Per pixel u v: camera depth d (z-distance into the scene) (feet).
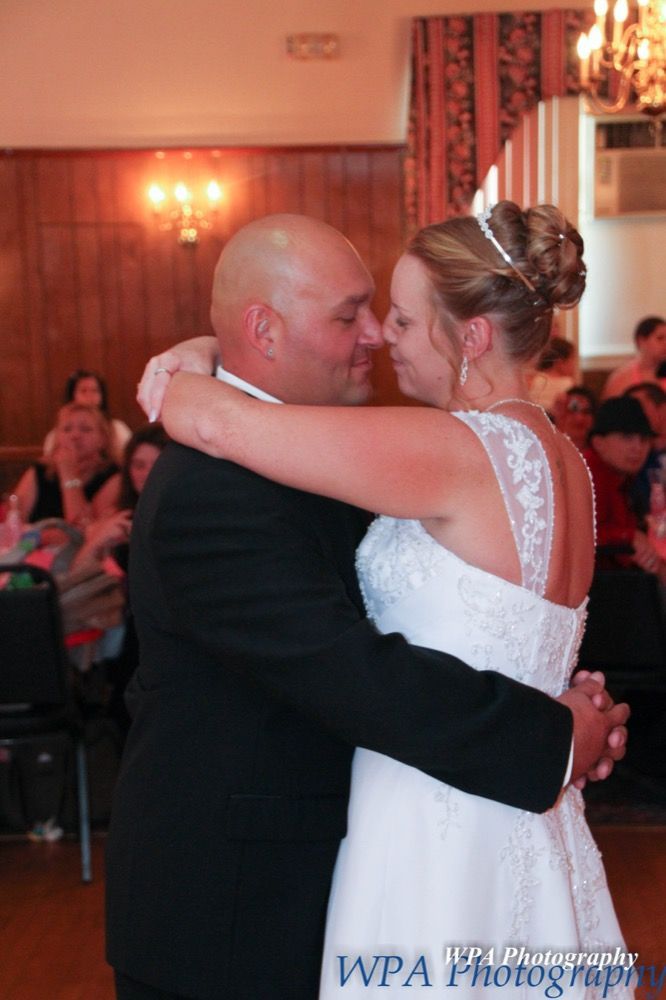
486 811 4.75
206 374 5.25
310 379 5.03
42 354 29.19
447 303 4.90
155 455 12.60
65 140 28.02
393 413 4.64
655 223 25.21
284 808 4.79
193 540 4.58
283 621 4.45
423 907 4.68
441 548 4.75
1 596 10.68
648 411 18.10
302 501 4.76
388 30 24.30
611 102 21.50
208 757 4.82
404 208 28.45
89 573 12.23
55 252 28.86
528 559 4.71
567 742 4.62
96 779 13.69
